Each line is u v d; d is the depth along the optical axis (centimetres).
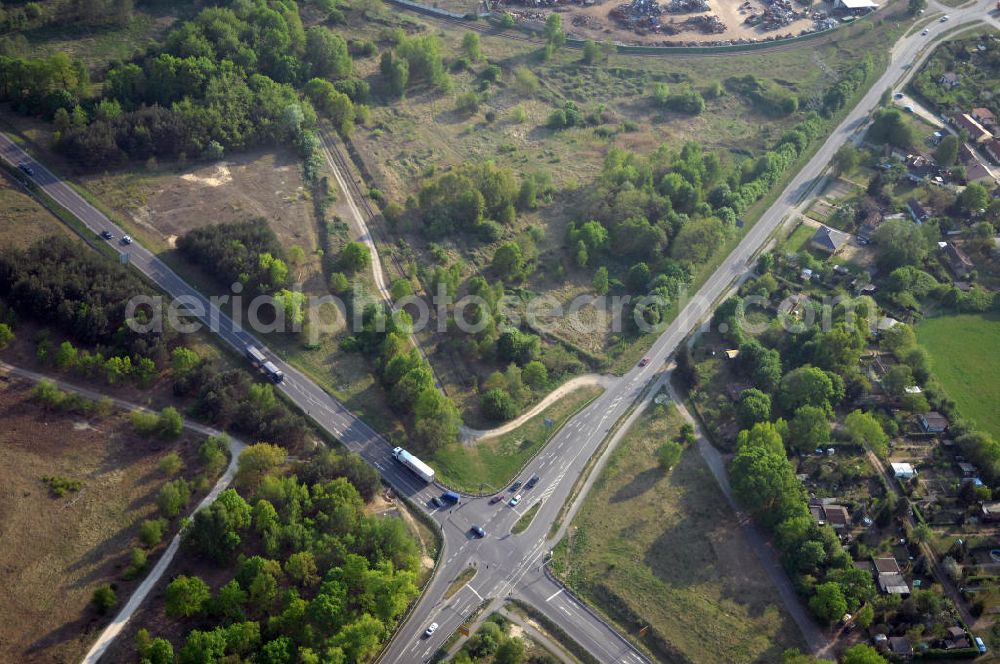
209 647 19912
